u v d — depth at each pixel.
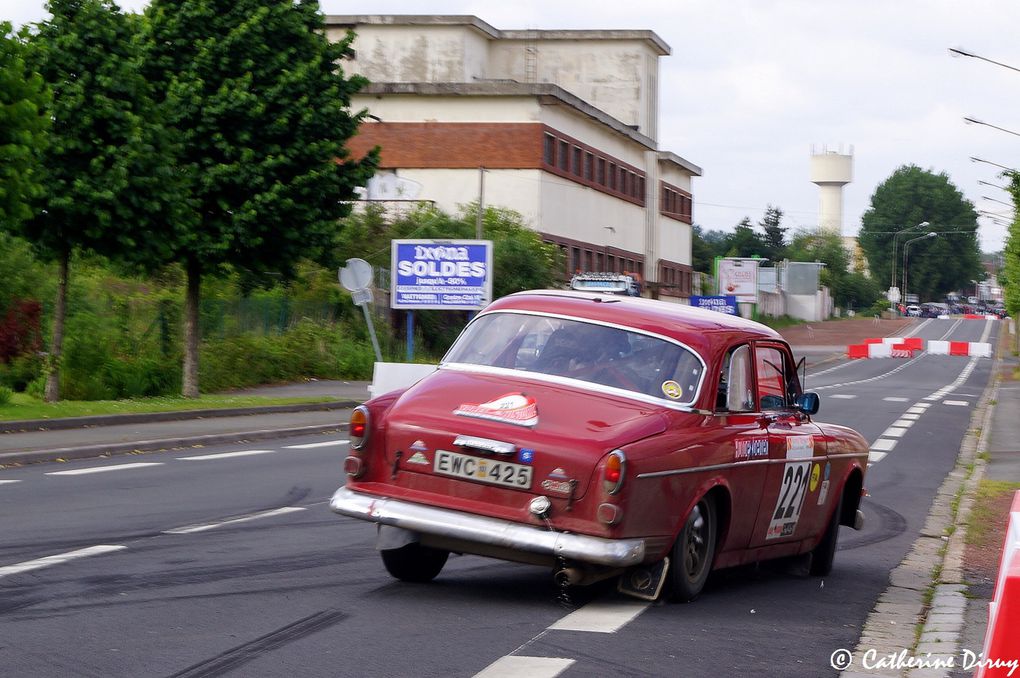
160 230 25.55
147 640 6.84
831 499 10.22
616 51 78.00
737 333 8.98
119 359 29.92
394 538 8.09
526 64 76.94
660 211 84.62
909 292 196.62
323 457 18.55
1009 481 18.28
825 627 8.04
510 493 7.79
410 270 38.44
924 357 84.25
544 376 8.39
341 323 43.41
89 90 24.69
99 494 13.43
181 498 13.27
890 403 39.34
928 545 12.41
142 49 26.80
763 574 10.25
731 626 7.83
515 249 52.84
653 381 8.35
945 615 8.55
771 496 9.09
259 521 11.66
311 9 28.42
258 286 29.88
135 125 24.72
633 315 8.73
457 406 8.13
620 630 7.48
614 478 7.54
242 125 27.47
